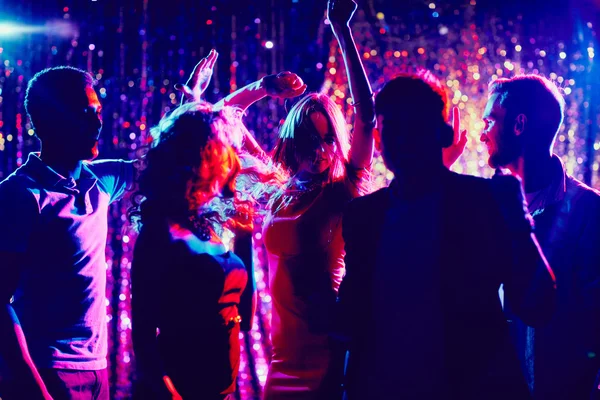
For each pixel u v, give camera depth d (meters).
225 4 8.30
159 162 1.91
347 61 2.45
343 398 1.89
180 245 1.85
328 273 2.55
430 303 1.76
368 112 2.44
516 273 1.73
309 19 8.34
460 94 8.61
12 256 2.05
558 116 2.42
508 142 2.48
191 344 1.86
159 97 8.28
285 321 2.53
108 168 2.45
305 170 2.62
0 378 2.06
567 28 8.57
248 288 2.24
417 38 8.59
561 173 2.43
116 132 8.20
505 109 2.47
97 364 2.23
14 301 2.16
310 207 2.54
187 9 8.26
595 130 8.67
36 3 7.93
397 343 1.78
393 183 1.91
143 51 8.20
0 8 7.84
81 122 2.21
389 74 8.56
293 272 2.53
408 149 1.81
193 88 2.62
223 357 1.92
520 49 8.45
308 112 2.57
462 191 1.80
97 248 2.27
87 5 8.05
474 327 1.73
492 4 8.60
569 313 2.34
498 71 8.60
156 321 1.82
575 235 2.34
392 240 1.83
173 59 8.28
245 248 2.26
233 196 2.07
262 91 2.78
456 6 8.59
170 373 1.85
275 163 2.68
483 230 1.76
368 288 1.86
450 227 1.77
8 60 7.93
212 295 1.89
